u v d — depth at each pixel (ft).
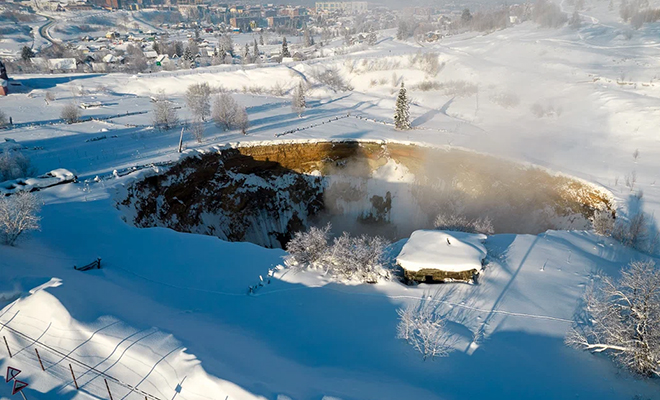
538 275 93.15
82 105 249.96
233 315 77.10
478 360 67.10
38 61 416.46
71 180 131.54
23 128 200.64
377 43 465.06
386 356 67.56
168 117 198.29
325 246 99.91
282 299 83.87
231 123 196.13
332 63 351.05
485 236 106.22
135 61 431.43
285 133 192.13
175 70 391.86
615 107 213.66
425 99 281.54
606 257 103.60
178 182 153.38
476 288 88.48
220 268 94.07
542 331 74.43
